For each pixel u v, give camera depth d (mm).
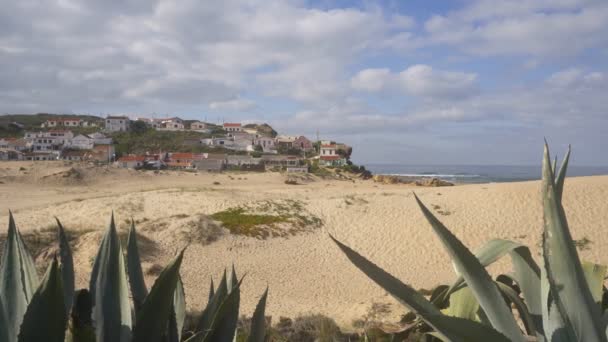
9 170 56156
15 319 1562
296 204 27688
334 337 9234
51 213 27984
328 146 112562
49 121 130375
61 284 1271
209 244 20734
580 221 23719
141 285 1974
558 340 1355
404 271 19266
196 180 63750
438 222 1535
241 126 147750
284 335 9680
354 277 18047
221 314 1749
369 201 28531
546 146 1348
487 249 1902
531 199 27125
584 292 1328
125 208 29734
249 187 55594
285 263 19562
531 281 1818
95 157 95500
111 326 1634
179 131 129625
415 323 2031
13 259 1617
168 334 1795
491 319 1497
